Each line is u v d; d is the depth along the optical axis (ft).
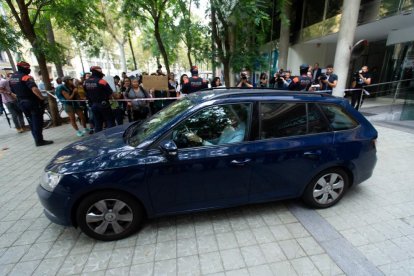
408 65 31.40
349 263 7.34
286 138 8.90
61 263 7.54
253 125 8.66
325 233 8.64
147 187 8.05
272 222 9.34
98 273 7.15
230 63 25.12
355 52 20.40
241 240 8.40
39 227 9.34
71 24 25.25
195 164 8.10
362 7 29.25
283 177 9.14
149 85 24.71
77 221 8.02
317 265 7.30
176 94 27.96
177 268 7.28
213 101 8.65
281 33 41.96
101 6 37.24
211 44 27.27
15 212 10.39
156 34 28.32
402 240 8.26
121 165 7.73
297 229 8.92
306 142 9.00
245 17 20.12
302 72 20.61
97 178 7.61
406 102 24.98
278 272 7.08
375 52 40.52
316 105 9.41
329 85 25.30
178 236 8.65
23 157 17.39
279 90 9.97
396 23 28.71
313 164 9.24
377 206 10.22
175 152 7.68
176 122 8.30
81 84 23.65
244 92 9.18
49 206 7.79
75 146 9.46
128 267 7.34
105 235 8.34
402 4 23.91
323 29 35.83
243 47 25.35
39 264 7.52
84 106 23.97
